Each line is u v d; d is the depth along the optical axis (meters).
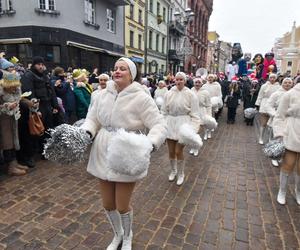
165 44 30.19
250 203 3.63
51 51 13.57
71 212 3.23
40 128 4.50
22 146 4.64
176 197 3.74
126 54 20.83
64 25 13.58
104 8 17.12
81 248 2.58
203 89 6.17
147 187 4.05
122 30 19.88
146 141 1.91
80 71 6.52
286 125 3.45
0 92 3.90
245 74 14.47
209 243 2.72
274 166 5.23
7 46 13.59
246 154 6.08
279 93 5.42
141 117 2.17
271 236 2.88
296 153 3.46
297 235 2.92
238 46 16.84
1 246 2.58
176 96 3.99
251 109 9.84
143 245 2.65
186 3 36.56
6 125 4.09
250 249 2.65
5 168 4.60
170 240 2.75
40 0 13.16
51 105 5.04
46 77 4.92
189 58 39.19
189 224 3.05
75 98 5.84
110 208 2.45
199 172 4.80
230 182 4.36
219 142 7.24
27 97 4.46
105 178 2.22
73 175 4.42
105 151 2.21
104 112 2.20
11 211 3.21
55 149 2.05
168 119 4.10
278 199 3.66
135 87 2.15
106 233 2.83
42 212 3.21
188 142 3.48
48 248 2.57
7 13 13.18
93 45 16.02
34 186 3.94
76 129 2.09
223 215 3.28
